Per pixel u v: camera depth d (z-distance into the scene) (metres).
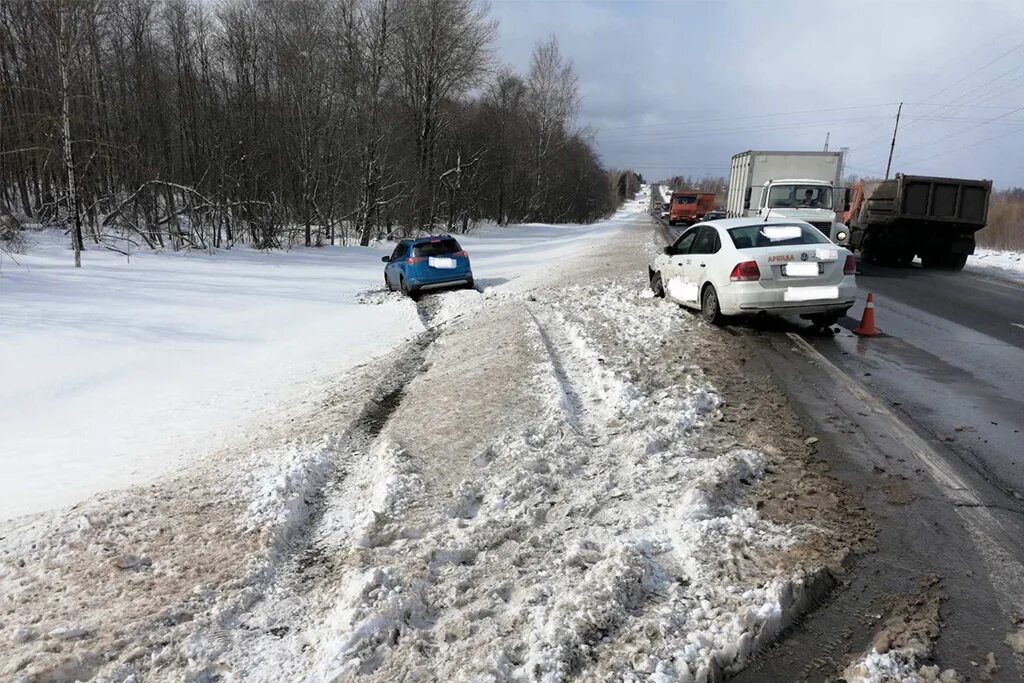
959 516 3.95
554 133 61.41
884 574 3.35
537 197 61.28
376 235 36.44
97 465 5.96
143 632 3.21
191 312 13.05
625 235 36.66
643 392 6.57
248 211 27.09
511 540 3.90
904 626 2.95
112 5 26.02
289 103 30.48
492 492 4.56
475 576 3.55
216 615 3.33
